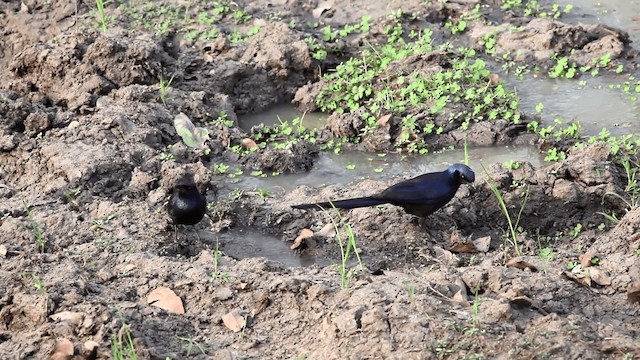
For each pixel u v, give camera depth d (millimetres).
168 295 9992
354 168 13617
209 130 14148
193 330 9516
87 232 11391
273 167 13547
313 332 9344
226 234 11922
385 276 10133
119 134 13578
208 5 17531
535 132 14070
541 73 15711
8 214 11773
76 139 13305
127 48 15148
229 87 15438
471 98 14586
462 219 11930
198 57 15812
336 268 10672
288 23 17047
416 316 8977
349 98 15070
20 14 17406
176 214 11250
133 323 9211
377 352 8711
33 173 12844
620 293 9953
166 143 13875
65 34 15695
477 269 10039
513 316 9117
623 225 11203
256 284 10078
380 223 11719
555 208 12031
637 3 17672
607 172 12289
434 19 17203
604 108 14617
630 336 9070
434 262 11125
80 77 14805
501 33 16562
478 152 13812
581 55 15969
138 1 17719
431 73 15102
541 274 10234
